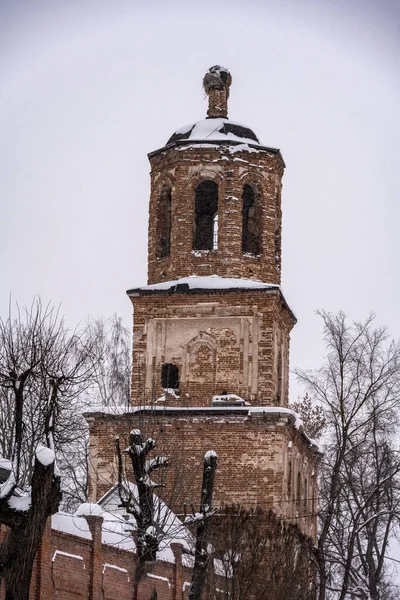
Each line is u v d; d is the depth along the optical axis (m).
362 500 50.72
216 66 49.91
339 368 48.94
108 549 36.12
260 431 45.28
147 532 35.00
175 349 46.78
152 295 47.12
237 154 47.62
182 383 46.47
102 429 46.16
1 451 43.66
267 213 47.78
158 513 36.03
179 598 40.00
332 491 46.53
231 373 46.31
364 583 51.69
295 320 49.53
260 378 46.12
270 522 39.88
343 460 48.50
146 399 46.47
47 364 38.62
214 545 37.41
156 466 35.88
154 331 47.03
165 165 48.22
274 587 37.31
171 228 47.75
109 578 35.94
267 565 37.88
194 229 47.72
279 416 45.09
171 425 45.50
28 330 39.81
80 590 34.53
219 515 38.22
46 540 32.94
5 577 28.50
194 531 39.06
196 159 47.66
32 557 28.56
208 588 36.78
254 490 44.88
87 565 34.97
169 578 39.69
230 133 48.31
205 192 48.69
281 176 49.38
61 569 33.69
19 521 28.83
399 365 48.62
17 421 31.91
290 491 46.62
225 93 49.78
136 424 45.28
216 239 48.22
